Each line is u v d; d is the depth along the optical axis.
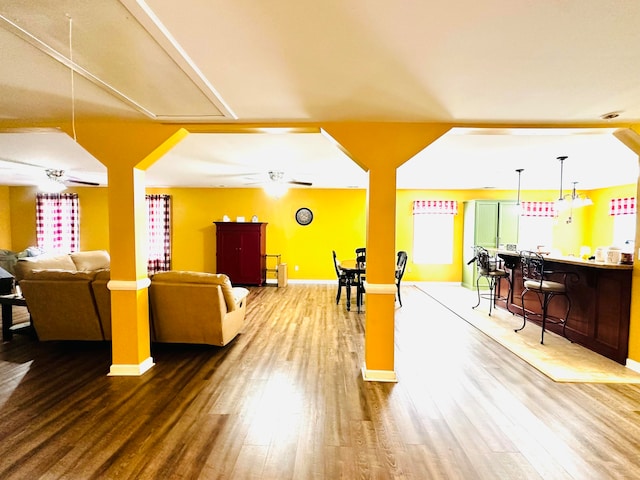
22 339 3.85
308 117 2.66
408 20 1.40
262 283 7.28
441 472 1.76
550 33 1.49
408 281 7.73
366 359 2.85
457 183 6.65
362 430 2.12
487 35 1.51
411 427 2.15
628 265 3.11
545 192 7.48
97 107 2.43
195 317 3.31
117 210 2.87
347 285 5.21
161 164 4.73
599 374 2.93
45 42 1.55
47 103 2.36
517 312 4.92
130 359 2.91
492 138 3.31
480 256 5.17
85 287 3.35
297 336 3.96
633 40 1.54
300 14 1.35
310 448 1.94
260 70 1.86
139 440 1.99
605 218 7.05
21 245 7.39
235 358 3.28
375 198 2.82
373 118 2.68
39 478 1.68
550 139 3.35
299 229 7.66
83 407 2.36
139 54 1.67
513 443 2.00
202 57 1.71
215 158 4.32
